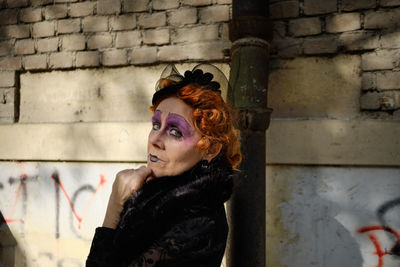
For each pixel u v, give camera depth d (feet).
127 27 6.84
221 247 3.19
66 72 7.20
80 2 7.07
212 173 3.24
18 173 7.22
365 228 5.67
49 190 7.04
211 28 6.41
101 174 6.75
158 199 3.20
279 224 6.04
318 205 5.89
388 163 5.52
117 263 3.14
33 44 7.29
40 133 7.03
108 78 6.98
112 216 3.41
